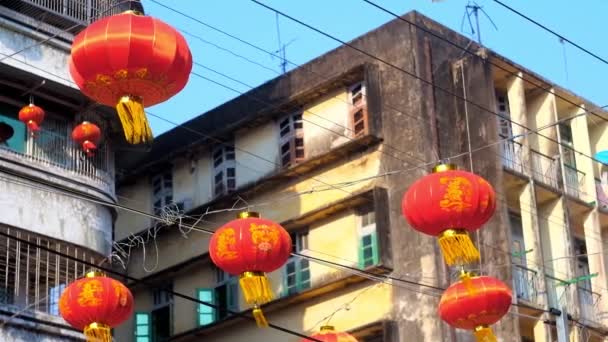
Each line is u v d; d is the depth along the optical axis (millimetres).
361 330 24562
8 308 18719
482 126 26188
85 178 20719
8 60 19734
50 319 19234
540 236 26625
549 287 26547
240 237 15188
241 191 27469
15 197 19516
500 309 16844
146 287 28656
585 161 28875
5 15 19984
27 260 19359
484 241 25094
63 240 19922
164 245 28672
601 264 27828
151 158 29688
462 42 27141
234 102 28609
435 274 24219
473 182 15242
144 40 12859
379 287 24969
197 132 29047
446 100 26203
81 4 20969
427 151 25281
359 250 25359
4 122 20125
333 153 26203
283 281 26469
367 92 26281
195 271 27969
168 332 27828
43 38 20406
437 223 15273
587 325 26469
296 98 27203
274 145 27609
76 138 19609
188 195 28828
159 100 13414
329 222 26156
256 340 26484
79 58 13000
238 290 26922
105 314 15781
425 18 26766
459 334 23891
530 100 28797
